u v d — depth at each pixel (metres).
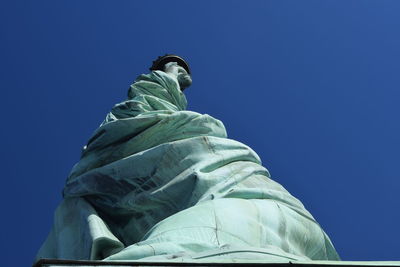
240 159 32.44
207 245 24.03
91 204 31.98
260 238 26.06
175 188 30.38
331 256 29.83
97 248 28.44
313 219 29.80
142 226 30.47
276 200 29.47
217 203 27.09
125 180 31.67
